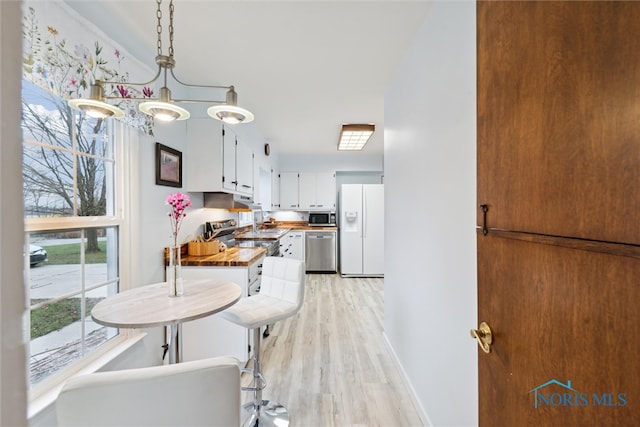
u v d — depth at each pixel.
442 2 1.33
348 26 1.62
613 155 0.41
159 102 1.22
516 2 0.63
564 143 0.50
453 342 1.23
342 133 3.83
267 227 5.46
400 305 2.01
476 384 1.07
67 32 1.18
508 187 0.67
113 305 1.25
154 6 1.46
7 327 0.25
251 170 3.43
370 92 2.57
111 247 1.59
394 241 2.17
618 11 0.40
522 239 0.61
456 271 1.20
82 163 1.40
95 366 1.37
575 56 0.47
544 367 0.54
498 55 0.70
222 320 2.10
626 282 0.39
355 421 1.59
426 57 1.53
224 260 2.16
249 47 1.84
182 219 2.25
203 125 2.39
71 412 0.63
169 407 0.69
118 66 1.50
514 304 0.65
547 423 0.53
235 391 0.77
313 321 3.02
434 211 1.42
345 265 5.06
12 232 0.25
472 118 1.08
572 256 0.48
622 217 0.40
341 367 2.13
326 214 5.67
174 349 1.48
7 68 0.25
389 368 2.12
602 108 0.43
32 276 1.14
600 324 0.43
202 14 1.52
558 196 0.51
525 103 0.60
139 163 1.77
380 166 5.85
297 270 1.75
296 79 2.29
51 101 1.22
